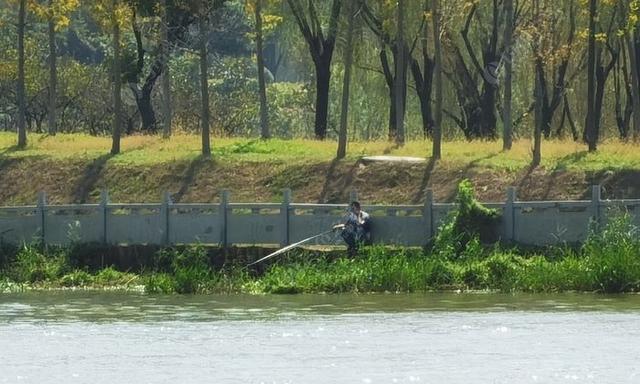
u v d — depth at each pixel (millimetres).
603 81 127562
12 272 81250
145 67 156375
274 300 71125
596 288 72000
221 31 124438
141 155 108625
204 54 107500
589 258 72750
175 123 161250
